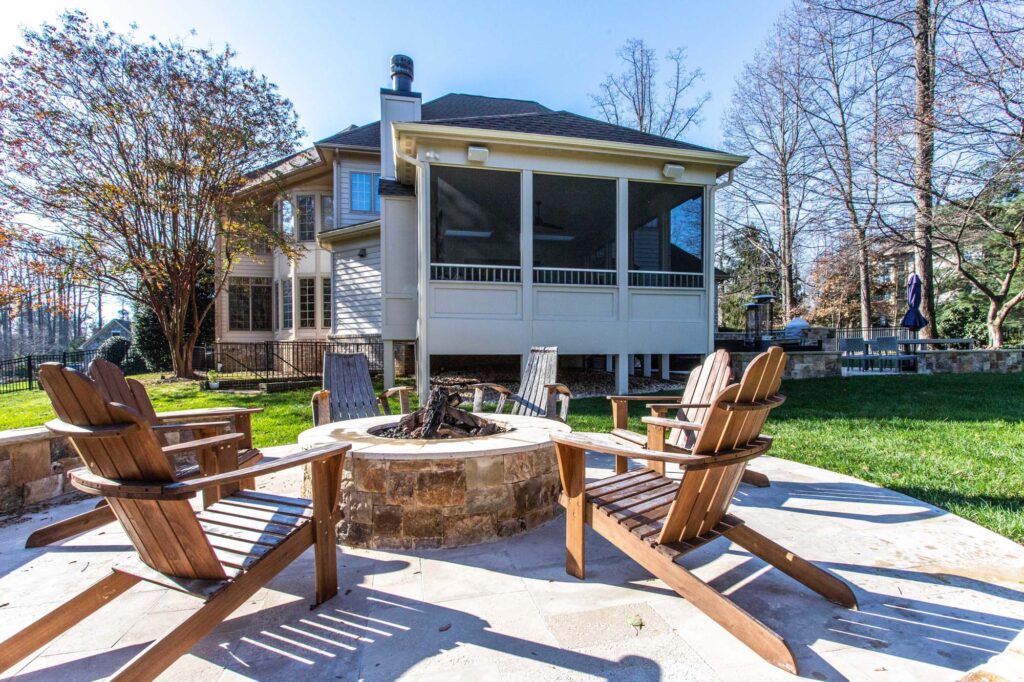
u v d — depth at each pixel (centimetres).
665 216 924
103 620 187
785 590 202
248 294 1534
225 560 169
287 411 680
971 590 198
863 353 1206
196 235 1065
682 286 884
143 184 980
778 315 2419
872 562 224
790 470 379
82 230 991
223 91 1020
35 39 884
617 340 848
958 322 1845
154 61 959
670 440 334
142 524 156
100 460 149
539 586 209
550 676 149
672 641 167
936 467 367
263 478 382
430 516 249
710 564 229
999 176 938
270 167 1255
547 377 468
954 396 731
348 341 1245
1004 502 294
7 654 151
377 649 165
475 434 330
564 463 219
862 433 488
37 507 320
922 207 1115
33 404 834
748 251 2512
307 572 226
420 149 770
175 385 995
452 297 792
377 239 1207
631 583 211
